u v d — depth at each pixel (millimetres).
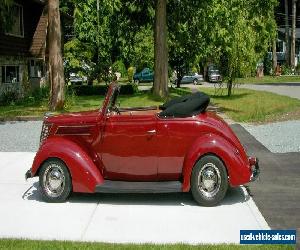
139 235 6465
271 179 9414
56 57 23656
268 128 16797
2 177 9875
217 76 56500
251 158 8242
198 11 30828
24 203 8039
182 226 6809
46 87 31328
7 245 6016
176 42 35000
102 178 8117
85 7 28750
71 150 7988
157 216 7293
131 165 8055
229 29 29984
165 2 27422
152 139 7941
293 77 62625
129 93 36469
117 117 8031
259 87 45156
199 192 7715
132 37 37688
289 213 7277
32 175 8086
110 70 41156
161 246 5945
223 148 7629
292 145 13133
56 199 8039
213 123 7859
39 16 33719
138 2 33344
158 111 8766
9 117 20469
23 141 14625
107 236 6449
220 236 6367
